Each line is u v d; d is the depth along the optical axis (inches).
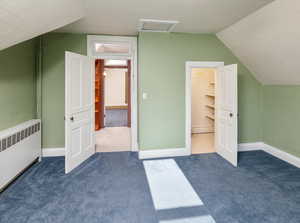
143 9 106.5
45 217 78.7
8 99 109.2
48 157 147.0
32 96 139.1
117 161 141.1
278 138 147.9
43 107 147.1
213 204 88.0
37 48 143.6
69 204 87.7
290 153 136.8
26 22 80.4
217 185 105.5
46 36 145.3
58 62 147.4
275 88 149.6
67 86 119.7
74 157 128.1
